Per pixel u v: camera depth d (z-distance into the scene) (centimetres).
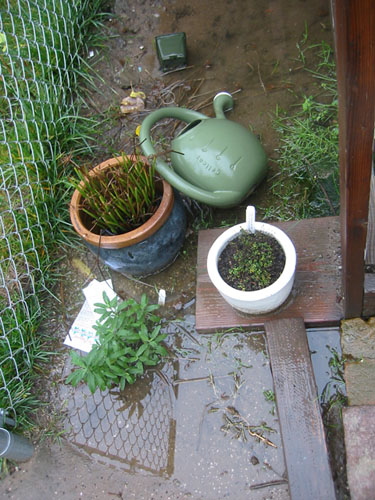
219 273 180
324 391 177
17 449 179
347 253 146
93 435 190
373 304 172
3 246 222
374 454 155
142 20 287
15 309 209
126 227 203
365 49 98
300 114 238
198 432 182
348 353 179
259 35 268
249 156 201
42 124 242
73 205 198
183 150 204
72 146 250
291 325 181
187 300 209
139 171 194
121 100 264
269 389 183
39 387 202
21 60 241
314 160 223
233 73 260
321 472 156
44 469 187
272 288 168
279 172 226
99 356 182
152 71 272
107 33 287
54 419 195
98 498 178
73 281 223
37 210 224
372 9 92
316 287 188
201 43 274
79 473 184
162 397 191
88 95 270
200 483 174
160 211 193
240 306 178
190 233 221
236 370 189
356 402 170
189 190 197
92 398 197
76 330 212
